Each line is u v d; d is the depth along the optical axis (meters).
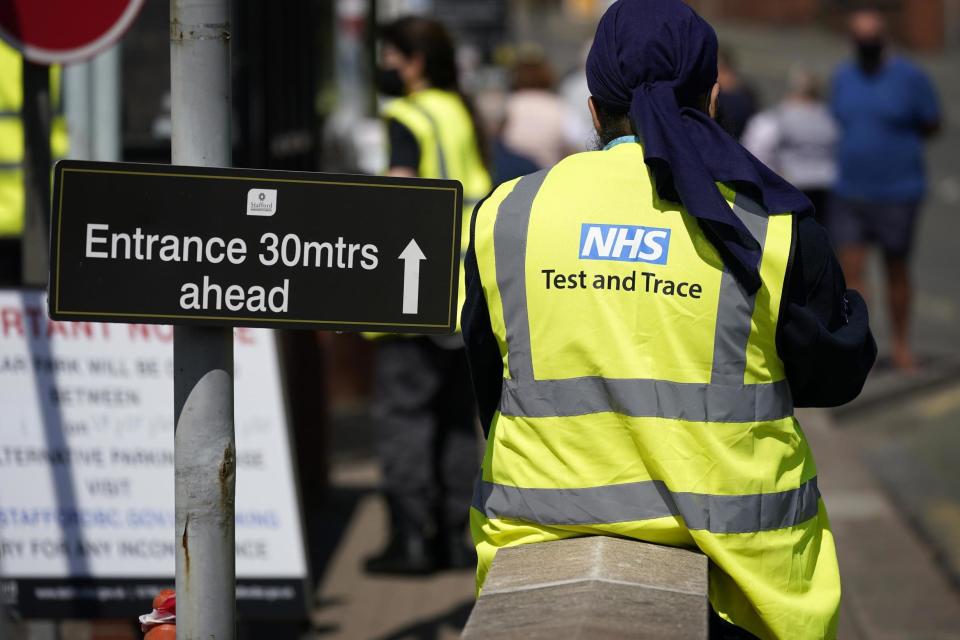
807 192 33.59
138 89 16.17
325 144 24.88
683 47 7.47
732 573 7.11
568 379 7.31
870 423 27.34
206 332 7.16
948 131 84.69
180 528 7.14
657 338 7.16
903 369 30.84
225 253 7.09
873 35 29.61
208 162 7.09
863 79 30.02
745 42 151.50
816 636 7.20
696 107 7.60
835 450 23.94
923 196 30.28
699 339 7.12
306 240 7.14
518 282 7.41
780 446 7.28
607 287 7.23
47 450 12.84
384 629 16.22
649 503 7.26
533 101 33.38
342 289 7.18
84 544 12.85
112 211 7.03
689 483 7.11
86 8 10.40
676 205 7.27
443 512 18.47
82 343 12.77
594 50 7.71
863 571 17.72
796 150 33.44
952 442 25.66
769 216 7.16
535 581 6.93
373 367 27.58
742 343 7.12
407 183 7.19
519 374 7.45
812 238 7.18
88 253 7.03
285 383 13.18
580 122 37.50
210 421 7.14
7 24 10.38
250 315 7.12
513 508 7.53
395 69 17.81
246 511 13.12
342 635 16.02
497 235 7.49
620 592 6.68
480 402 8.09
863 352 7.46
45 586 12.86
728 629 7.32
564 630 6.27
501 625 6.46
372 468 23.59
